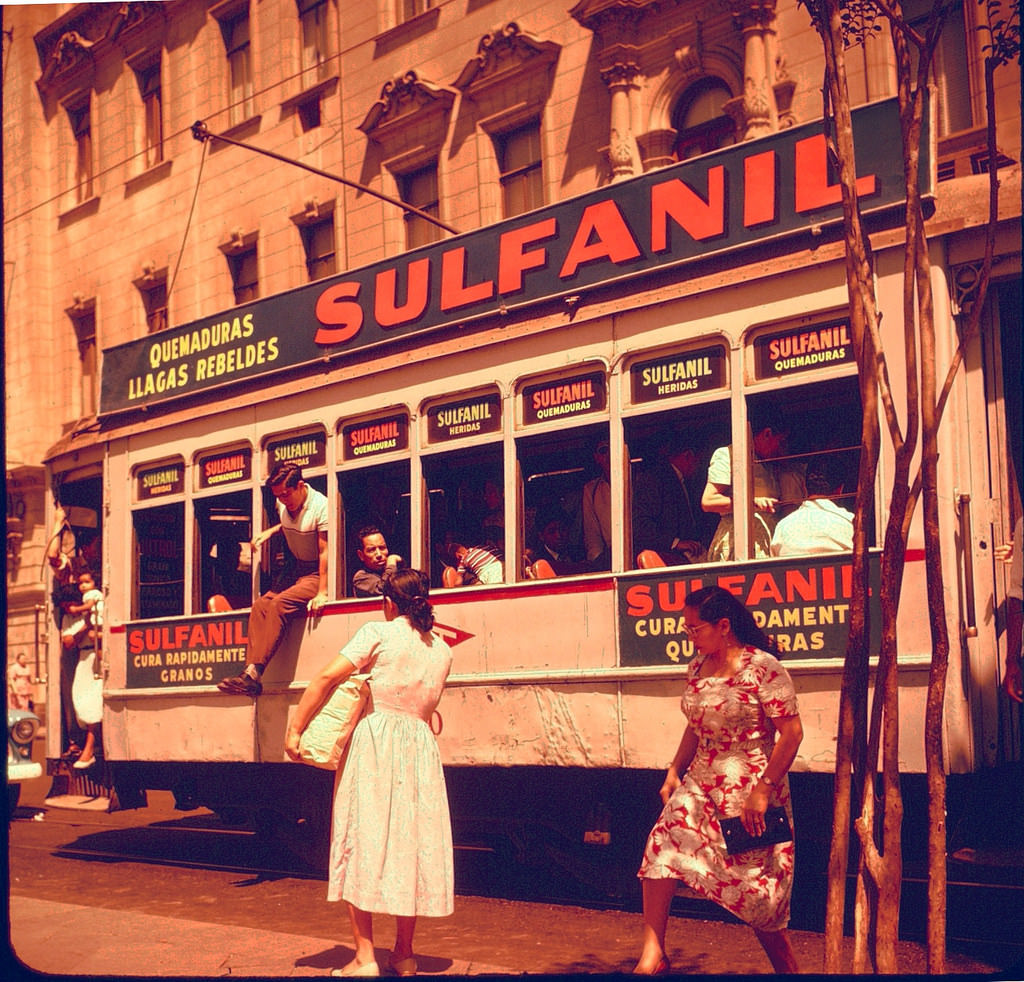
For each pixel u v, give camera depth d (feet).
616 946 20.67
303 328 29.22
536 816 25.00
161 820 43.14
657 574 21.94
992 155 14.88
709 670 16.22
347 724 18.40
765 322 21.24
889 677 14.16
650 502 22.89
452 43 58.54
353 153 63.31
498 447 25.04
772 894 15.55
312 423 28.78
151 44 76.28
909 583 19.16
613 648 22.47
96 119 80.94
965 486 19.77
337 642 27.17
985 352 20.47
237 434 30.71
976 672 19.47
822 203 20.66
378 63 62.13
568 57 53.57
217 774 31.94
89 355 82.23
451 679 24.84
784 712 15.62
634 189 23.17
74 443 36.11
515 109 55.42
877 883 14.10
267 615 28.19
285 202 67.00
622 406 23.02
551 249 24.35
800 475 20.92
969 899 22.02
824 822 20.89
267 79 68.23
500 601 24.26
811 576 20.07
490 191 56.85
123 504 33.94
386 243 61.46
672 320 22.44
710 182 22.09
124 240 78.33
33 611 78.18
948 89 39.52
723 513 21.61
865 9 15.72
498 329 25.08
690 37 48.91
